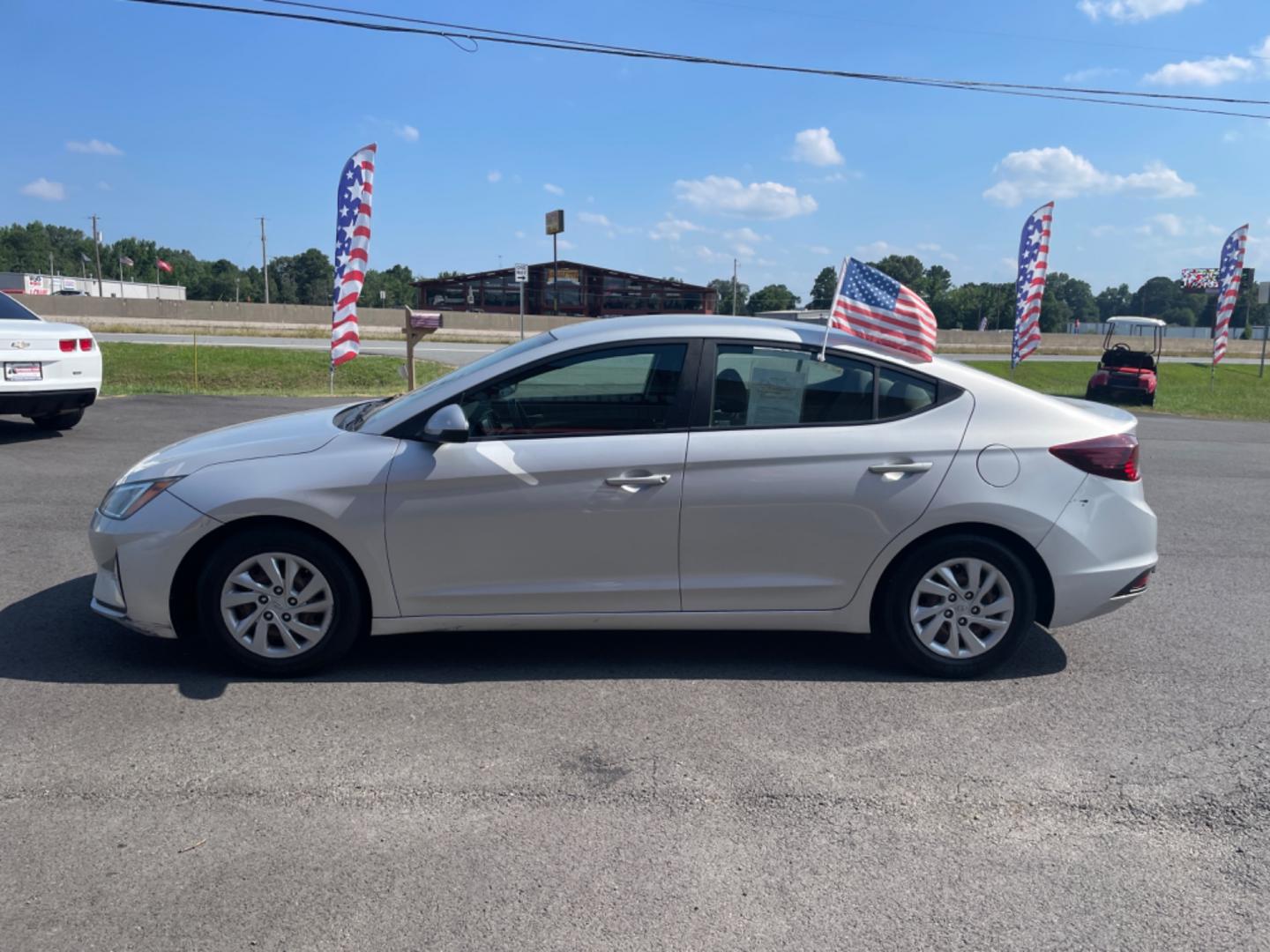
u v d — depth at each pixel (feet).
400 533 13.38
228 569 13.39
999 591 14.20
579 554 13.64
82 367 33.01
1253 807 10.94
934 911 8.93
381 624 13.71
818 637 16.24
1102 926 8.78
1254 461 41.34
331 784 10.95
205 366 70.38
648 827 10.23
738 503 13.62
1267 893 9.34
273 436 14.29
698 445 13.60
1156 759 12.04
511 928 8.53
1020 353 70.79
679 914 8.79
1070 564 14.08
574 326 14.97
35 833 9.82
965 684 14.30
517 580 13.69
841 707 13.38
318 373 70.49
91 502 24.89
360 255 51.72
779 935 8.52
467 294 212.64
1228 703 13.82
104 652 14.66
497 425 13.69
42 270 435.53
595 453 13.47
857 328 14.30
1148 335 179.11
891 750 12.11
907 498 13.74
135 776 11.00
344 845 9.76
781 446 13.66
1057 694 14.03
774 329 14.17
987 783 11.34
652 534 13.64
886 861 9.71
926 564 13.99
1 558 19.57
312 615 13.74
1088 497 14.11
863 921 8.75
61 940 8.24
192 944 8.23
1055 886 9.37
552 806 10.61
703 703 13.38
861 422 13.97
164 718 12.51
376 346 103.40
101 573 14.11
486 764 11.49
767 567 13.91
